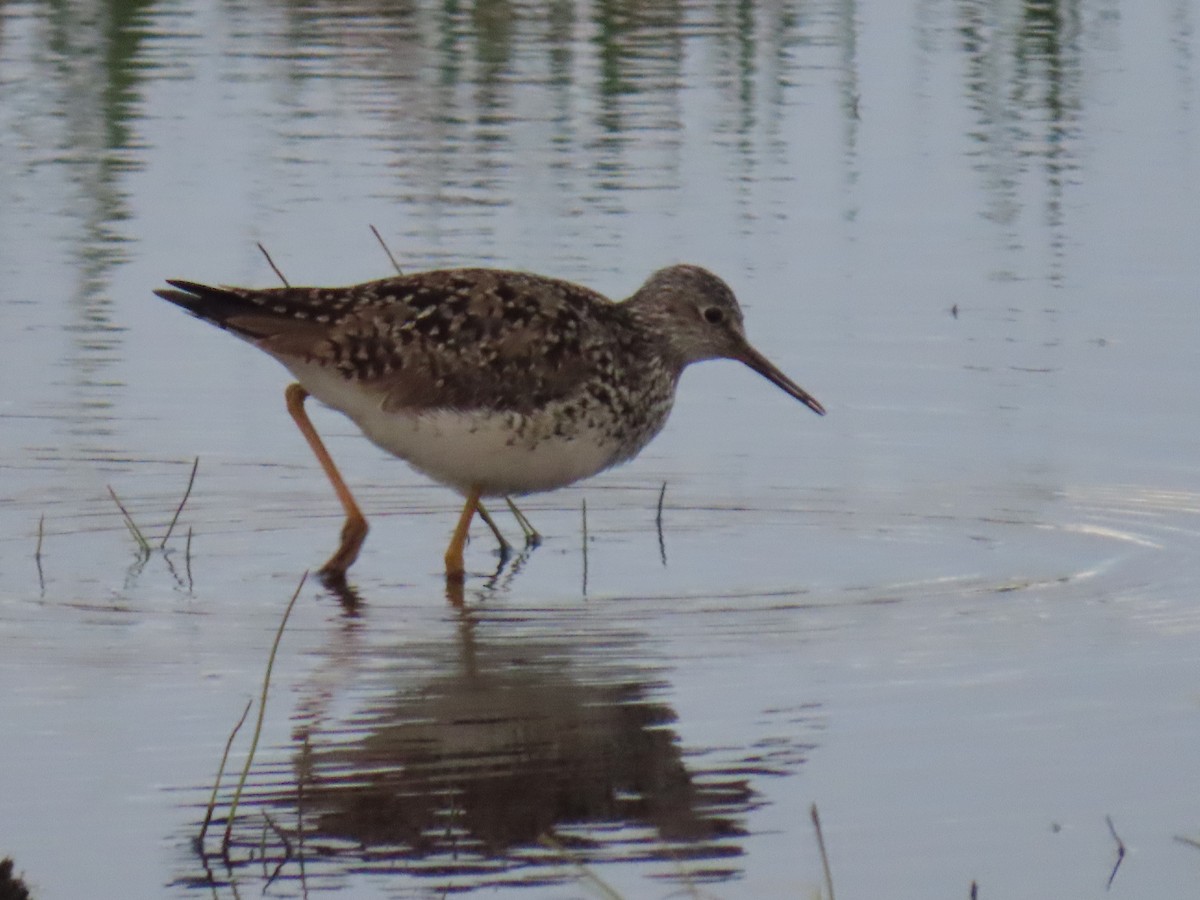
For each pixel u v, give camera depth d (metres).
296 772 9.15
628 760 9.28
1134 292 16.67
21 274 16.80
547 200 18.45
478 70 22.36
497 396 12.10
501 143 20.11
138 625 11.10
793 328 16.08
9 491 13.27
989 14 24.45
